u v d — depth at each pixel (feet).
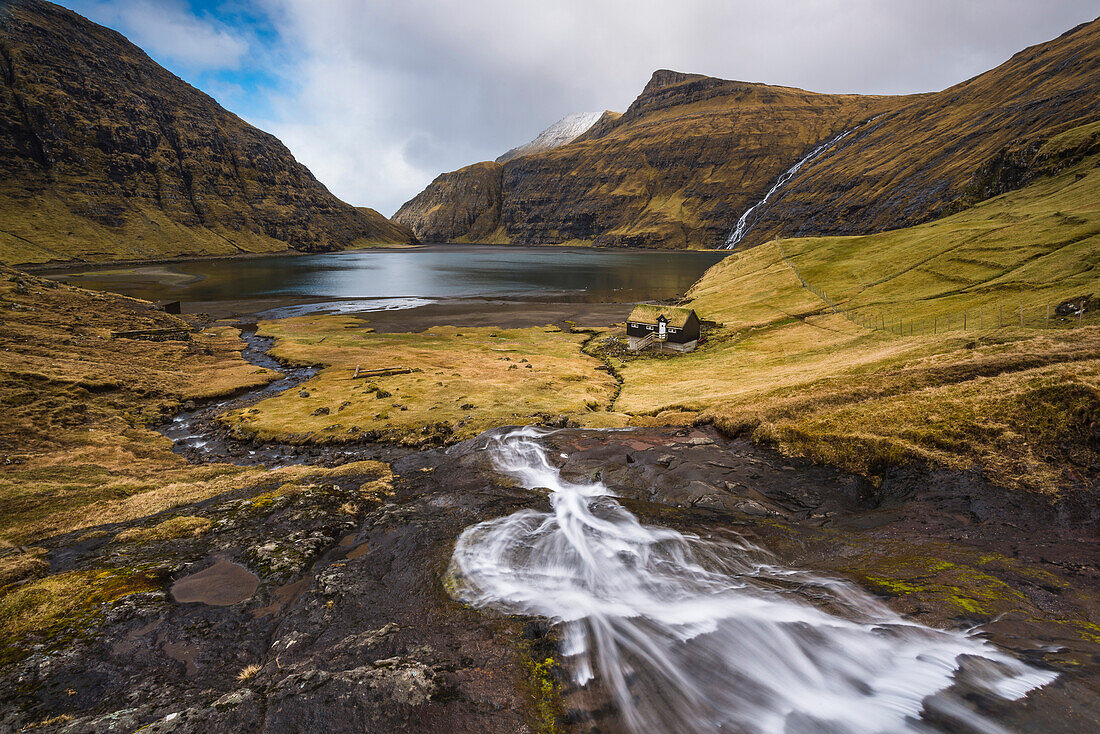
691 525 84.99
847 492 92.99
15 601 68.74
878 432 105.29
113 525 94.43
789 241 493.77
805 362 208.44
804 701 47.37
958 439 95.40
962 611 55.57
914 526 78.43
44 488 109.70
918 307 252.01
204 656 59.36
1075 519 72.74
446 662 55.11
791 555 74.33
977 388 109.29
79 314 281.13
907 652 50.55
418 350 279.08
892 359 153.69
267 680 53.52
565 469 112.78
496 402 174.40
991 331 151.23
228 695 51.29
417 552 80.64
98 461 130.82
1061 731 38.65
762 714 46.26
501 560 77.10
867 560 70.49
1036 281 223.71
